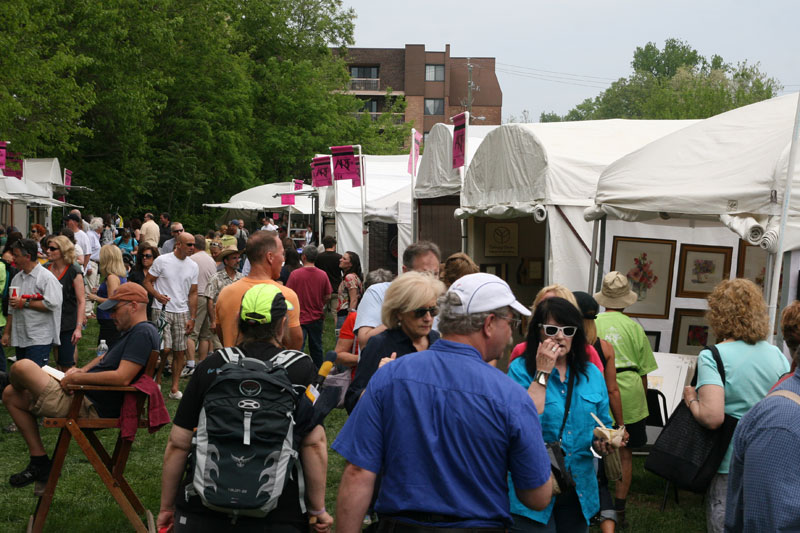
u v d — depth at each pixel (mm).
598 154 9180
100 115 30641
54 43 25906
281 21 44500
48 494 5035
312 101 41562
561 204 8820
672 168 6238
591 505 3664
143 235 20938
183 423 3428
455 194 11750
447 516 2621
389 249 20141
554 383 3684
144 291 5238
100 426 5047
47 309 7730
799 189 5414
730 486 2715
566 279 8805
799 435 2422
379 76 79625
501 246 11164
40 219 26094
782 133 5590
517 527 3445
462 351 2793
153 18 29812
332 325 16188
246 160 37781
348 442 2748
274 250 5918
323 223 24406
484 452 2648
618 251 8406
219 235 21812
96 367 5141
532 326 3727
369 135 46344
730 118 6180
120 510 5727
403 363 2809
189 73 35406
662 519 5688
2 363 8445
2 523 5457
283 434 3244
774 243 5309
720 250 8406
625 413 5484
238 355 3469
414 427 2686
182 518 3307
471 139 13727
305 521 3492
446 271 5293
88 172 32625
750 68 64500
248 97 37562
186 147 35281
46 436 7758
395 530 2654
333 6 47094
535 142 9031
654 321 8359
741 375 4320
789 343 3646
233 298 5812
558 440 3604
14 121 22406
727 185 5680
